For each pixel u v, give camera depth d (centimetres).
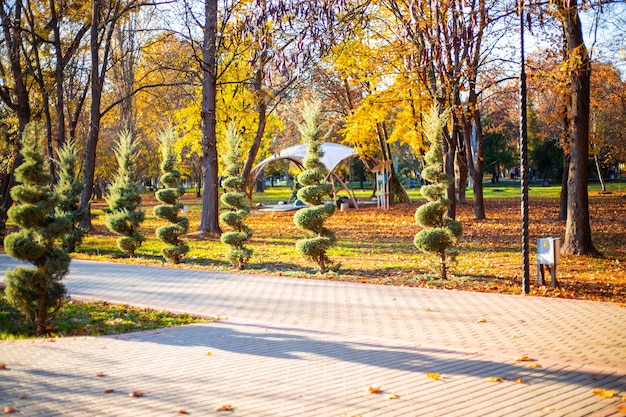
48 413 588
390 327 984
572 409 582
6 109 3350
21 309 1070
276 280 1498
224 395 645
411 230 2869
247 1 2305
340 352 832
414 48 1588
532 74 2038
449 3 1281
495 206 3888
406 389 658
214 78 2791
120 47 4084
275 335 947
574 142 1842
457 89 1997
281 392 653
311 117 1631
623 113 4281
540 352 809
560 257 1833
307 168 1648
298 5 1086
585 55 1658
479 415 572
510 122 6244
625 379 680
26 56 2839
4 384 690
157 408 601
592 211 3506
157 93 3947
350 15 1228
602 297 1278
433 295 1263
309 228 1608
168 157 1980
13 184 3253
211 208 2831
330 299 1237
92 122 2916
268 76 1127
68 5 2909
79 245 2308
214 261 2016
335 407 601
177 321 1083
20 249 1040
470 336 910
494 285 1401
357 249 2259
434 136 1493
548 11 1488
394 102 2178
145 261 1962
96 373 735
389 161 4122
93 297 1302
